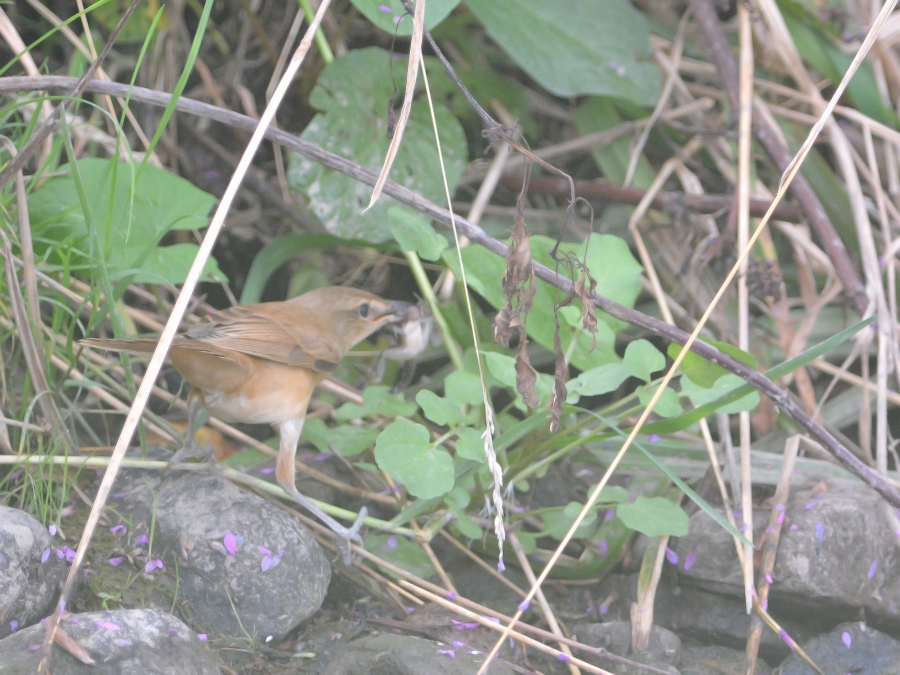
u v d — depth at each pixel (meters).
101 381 8.53
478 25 12.02
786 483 7.86
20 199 7.43
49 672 5.14
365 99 10.17
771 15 10.56
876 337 9.21
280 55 11.52
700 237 10.25
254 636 6.67
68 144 6.75
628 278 8.65
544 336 8.60
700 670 7.15
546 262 8.80
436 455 6.94
